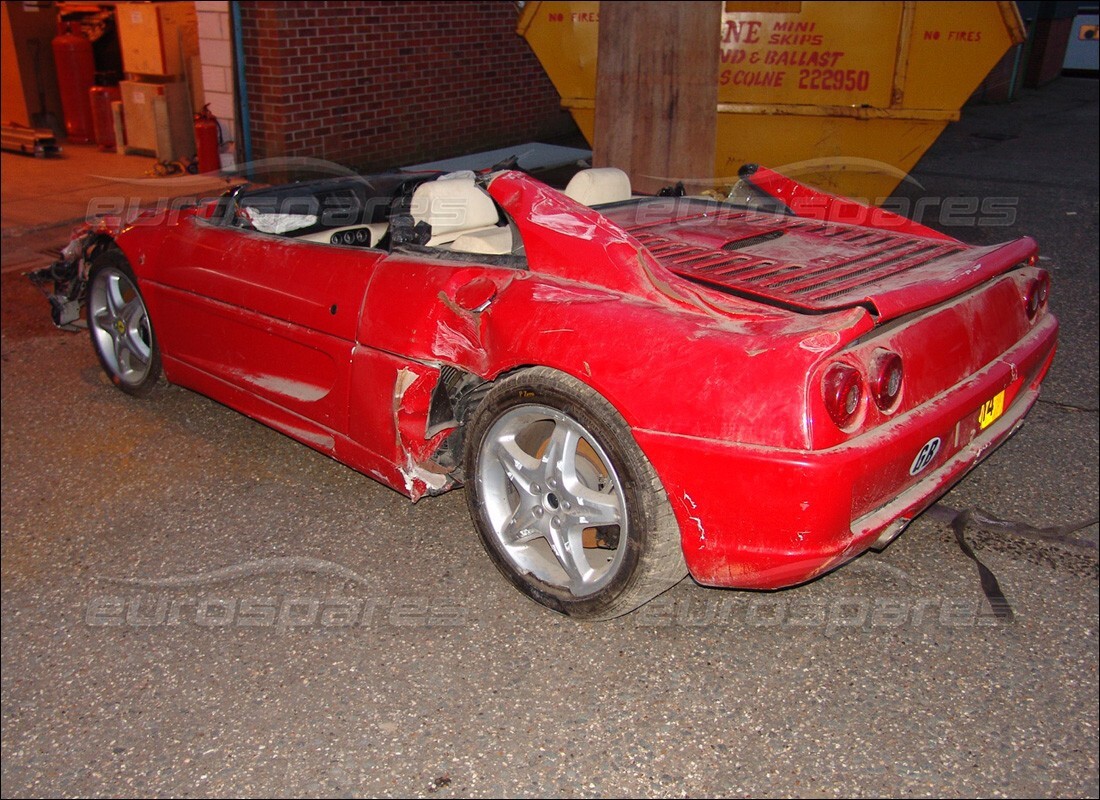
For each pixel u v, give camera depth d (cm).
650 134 618
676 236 357
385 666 298
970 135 1314
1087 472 402
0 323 634
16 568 358
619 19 605
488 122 1155
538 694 284
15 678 300
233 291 401
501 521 322
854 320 253
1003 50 675
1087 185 984
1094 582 330
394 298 334
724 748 262
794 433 246
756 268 317
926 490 280
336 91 952
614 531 313
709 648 302
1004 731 265
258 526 379
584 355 279
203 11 924
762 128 763
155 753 268
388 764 260
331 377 363
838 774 252
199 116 953
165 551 365
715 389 256
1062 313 597
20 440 458
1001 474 401
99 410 491
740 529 259
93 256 510
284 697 287
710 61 604
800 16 717
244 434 461
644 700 280
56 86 1282
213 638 315
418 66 1038
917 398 271
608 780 253
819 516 248
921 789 247
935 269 311
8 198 942
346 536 370
